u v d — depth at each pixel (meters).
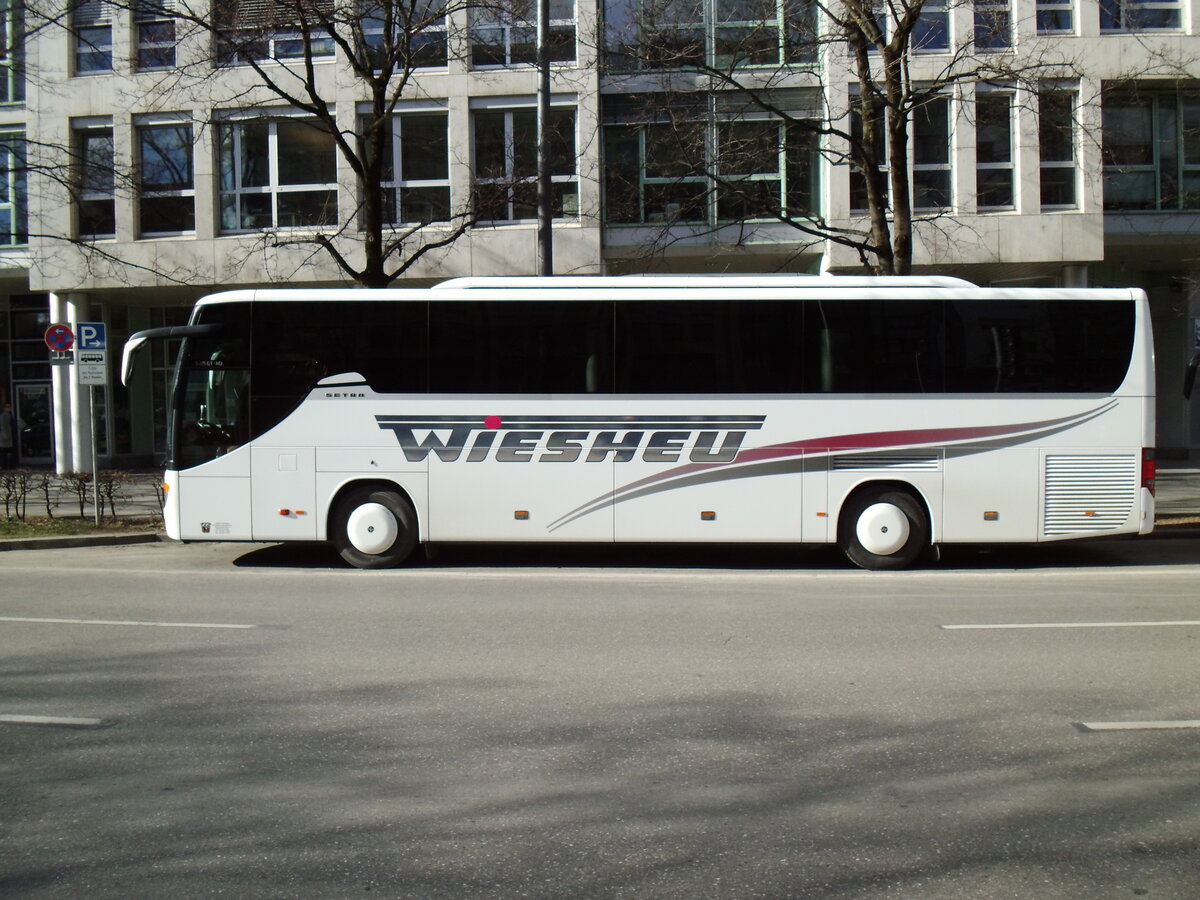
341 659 7.24
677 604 9.55
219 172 22.33
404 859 3.99
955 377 11.84
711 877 3.83
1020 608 9.29
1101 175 20.30
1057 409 11.82
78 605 9.52
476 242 21.23
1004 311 11.86
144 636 8.05
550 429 11.96
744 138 16.70
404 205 21.67
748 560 13.04
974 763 5.05
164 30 22.33
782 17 15.52
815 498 11.86
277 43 20.86
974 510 11.82
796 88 19.66
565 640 7.89
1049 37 19.19
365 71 15.32
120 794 4.68
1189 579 11.23
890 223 20.38
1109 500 11.82
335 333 12.12
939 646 7.63
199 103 21.67
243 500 12.14
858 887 3.74
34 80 22.08
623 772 4.93
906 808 4.48
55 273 22.91
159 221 22.69
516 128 21.30
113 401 26.58
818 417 11.87
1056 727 5.61
